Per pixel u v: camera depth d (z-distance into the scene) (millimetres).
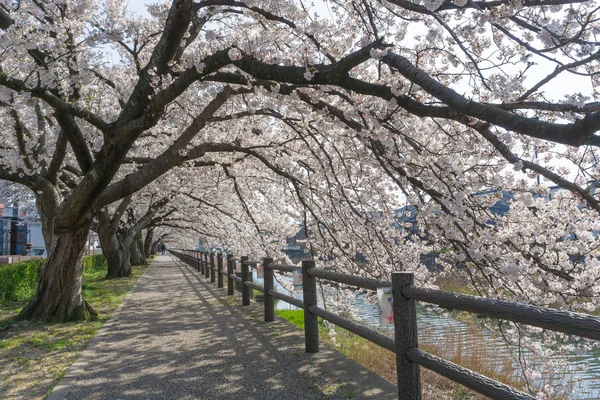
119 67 7984
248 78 4445
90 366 4105
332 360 4023
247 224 11664
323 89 4355
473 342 6105
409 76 2814
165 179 10836
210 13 5445
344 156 6086
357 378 3482
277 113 5723
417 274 5082
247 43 4004
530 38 3547
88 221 6414
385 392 3152
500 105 2799
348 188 6051
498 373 5047
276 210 11336
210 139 8273
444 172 3848
